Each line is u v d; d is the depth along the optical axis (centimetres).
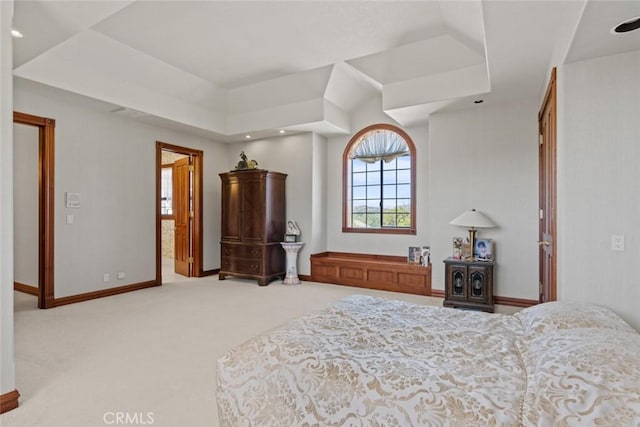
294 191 602
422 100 429
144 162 525
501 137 430
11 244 205
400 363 131
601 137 229
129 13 340
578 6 190
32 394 220
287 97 534
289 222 599
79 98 412
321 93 512
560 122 250
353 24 357
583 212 234
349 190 606
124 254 500
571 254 237
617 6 175
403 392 115
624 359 112
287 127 551
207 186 634
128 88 447
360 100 573
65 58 382
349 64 456
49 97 410
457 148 457
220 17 345
